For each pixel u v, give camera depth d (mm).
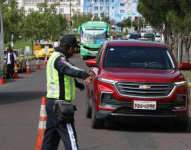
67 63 6273
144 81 9867
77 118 12078
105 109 9977
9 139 9398
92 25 47094
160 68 10992
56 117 6359
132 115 9883
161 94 9906
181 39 31047
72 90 6512
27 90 19734
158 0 32719
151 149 8625
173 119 9992
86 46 46812
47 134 6586
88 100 11727
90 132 10172
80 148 8625
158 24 37219
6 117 12242
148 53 11367
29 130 10359
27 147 8672
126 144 9008
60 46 6543
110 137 9672
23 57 33031
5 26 40531
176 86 9984
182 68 11383
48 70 6477
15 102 15570
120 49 11484
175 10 29547
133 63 11070
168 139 9570
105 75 10211
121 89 9922
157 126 11125
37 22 61312
